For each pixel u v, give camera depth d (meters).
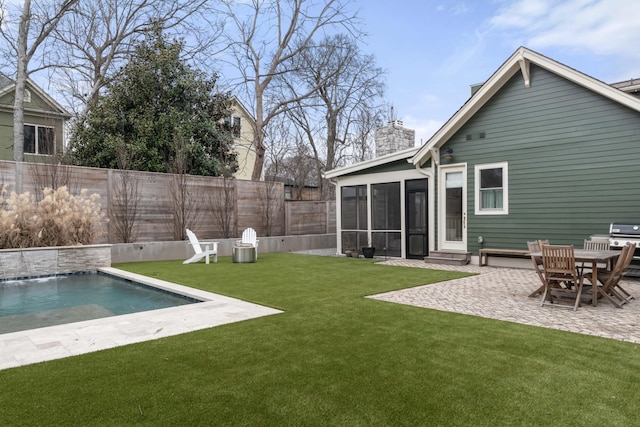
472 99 10.37
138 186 12.16
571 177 9.19
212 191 13.88
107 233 11.58
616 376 3.28
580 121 9.05
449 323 4.93
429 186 11.70
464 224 10.93
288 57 18.58
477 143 10.66
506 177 10.17
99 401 2.87
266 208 15.35
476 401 2.85
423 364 3.56
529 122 9.79
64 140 15.40
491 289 7.21
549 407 2.76
